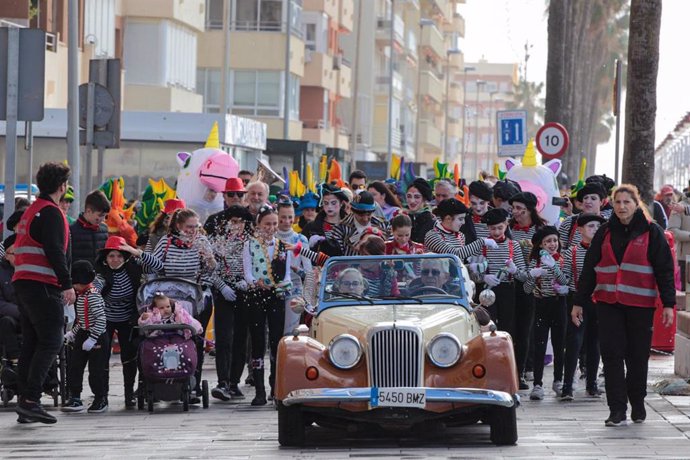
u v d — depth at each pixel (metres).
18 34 20.78
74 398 21.20
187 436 17.98
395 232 21.06
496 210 22.42
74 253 23.78
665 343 29.91
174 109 76.00
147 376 20.64
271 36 92.50
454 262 18.58
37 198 19.22
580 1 119.62
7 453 16.53
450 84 187.88
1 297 21.05
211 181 32.28
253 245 21.62
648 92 30.73
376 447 16.86
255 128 55.69
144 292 21.12
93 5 68.62
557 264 22.02
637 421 18.86
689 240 34.09
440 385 16.69
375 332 16.72
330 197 23.36
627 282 18.56
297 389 16.67
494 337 17.00
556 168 32.06
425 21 145.50
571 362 21.97
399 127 142.62
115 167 50.53
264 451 16.50
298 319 22.09
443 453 16.08
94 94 27.16
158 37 75.44
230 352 22.38
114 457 16.06
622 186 18.64
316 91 109.00
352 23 124.12
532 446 16.69
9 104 20.78
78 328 21.06
